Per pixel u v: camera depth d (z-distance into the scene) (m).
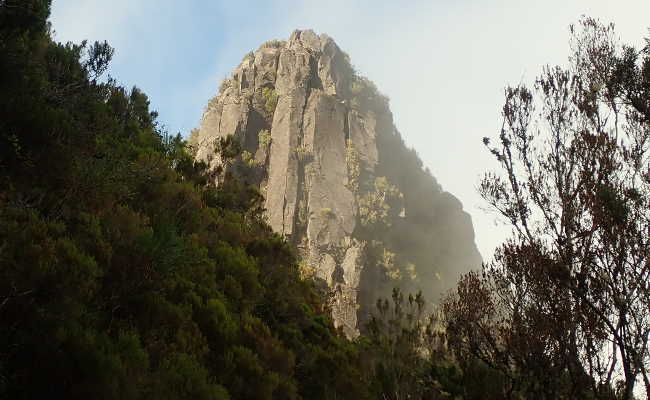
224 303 7.98
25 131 6.26
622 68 7.62
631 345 6.29
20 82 7.03
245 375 6.71
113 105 12.93
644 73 7.43
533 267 7.30
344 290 75.31
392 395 8.28
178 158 14.30
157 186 9.48
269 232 14.75
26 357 4.26
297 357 8.97
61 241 5.58
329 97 106.38
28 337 4.30
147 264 5.95
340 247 84.75
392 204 105.62
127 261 5.88
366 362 9.95
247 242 11.83
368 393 8.78
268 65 111.62
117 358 4.61
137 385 4.75
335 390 8.50
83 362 4.45
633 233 6.55
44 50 10.19
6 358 4.14
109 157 8.02
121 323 5.53
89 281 5.25
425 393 8.09
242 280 9.32
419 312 8.98
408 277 94.31
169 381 5.23
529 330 7.05
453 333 8.20
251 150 94.19
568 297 7.05
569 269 6.96
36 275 4.59
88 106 9.62
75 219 6.59
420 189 129.12
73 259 5.44
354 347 11.79
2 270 4.48
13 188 6.05
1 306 4.23
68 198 6.63
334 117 103.94
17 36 7.75
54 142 6.54
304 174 92.06
